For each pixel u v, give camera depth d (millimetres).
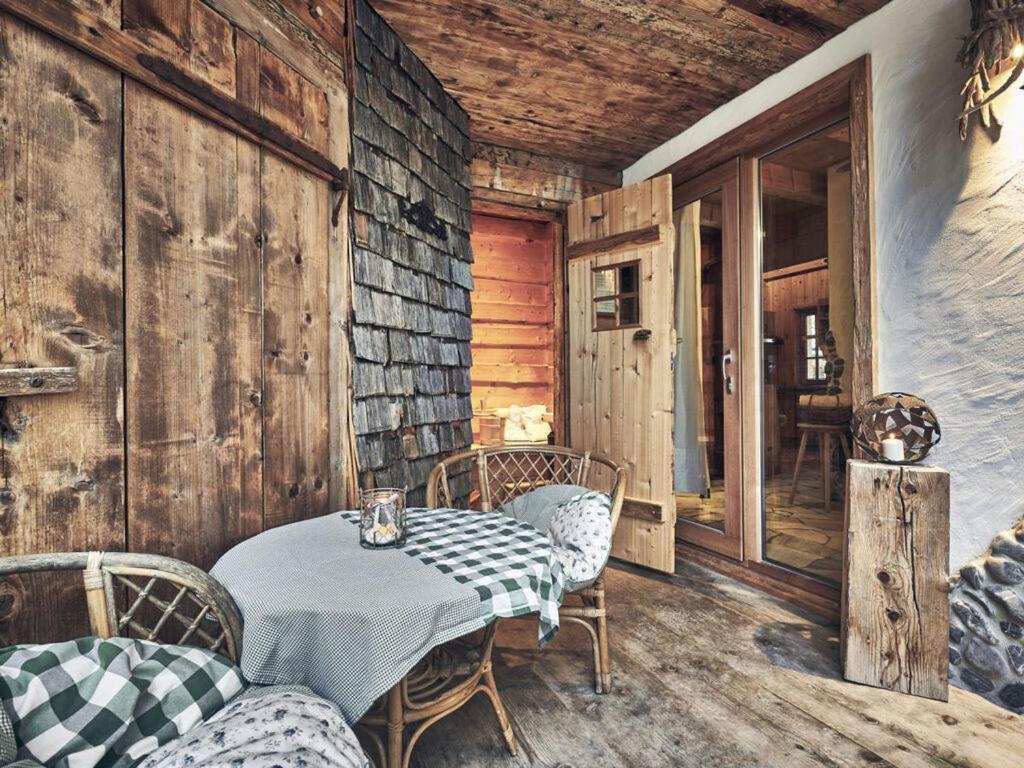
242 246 1624
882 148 2207
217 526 1529
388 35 2346
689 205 3328
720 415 3164
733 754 1518
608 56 2547
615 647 2137
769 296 2820
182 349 1433
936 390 2025
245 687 1074
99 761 841
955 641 1875
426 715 1360
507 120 3170
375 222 2252
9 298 1078
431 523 1634
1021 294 1791
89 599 1007
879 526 1855
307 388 1878
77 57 1193
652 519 2947
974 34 1791
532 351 4258
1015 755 1511
